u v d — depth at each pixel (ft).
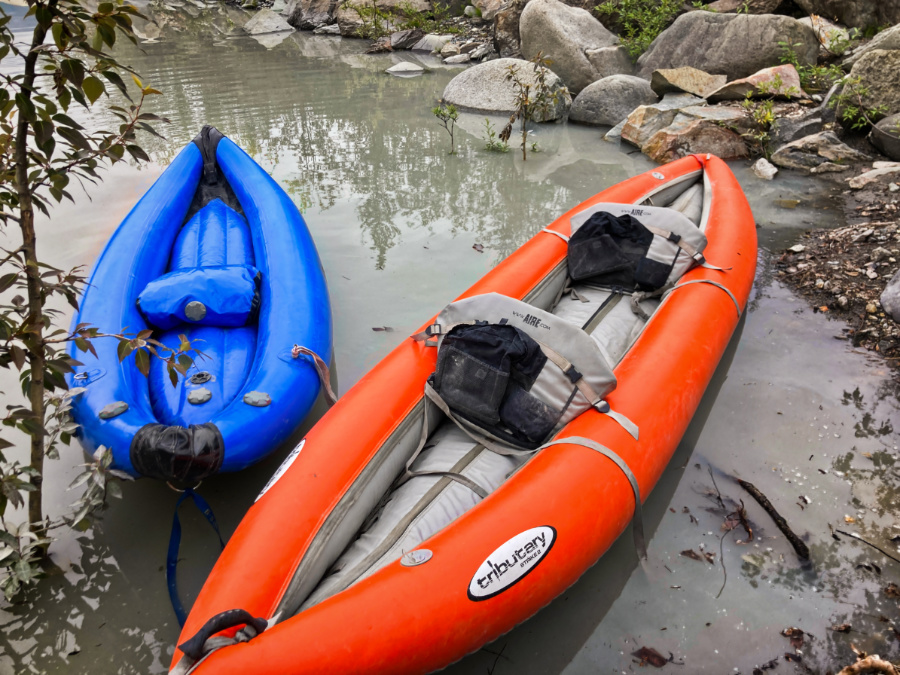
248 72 36.01
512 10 33.65
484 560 6.45
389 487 8.21
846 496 9.02
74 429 8.11
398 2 44.32
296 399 9.39
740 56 25.07
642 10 30.86
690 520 8.75
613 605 7.70
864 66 20.51
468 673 7.02
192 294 10.30
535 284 11.49
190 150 16.33
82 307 10.59
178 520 8.24
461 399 8.46
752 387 11.18
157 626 7.57
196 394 9.05
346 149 23.91
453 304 9.27
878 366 11.50
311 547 6.82
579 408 8.30
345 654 5.69
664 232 11.53
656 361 9.25
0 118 6.95
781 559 8.16
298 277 11.91
